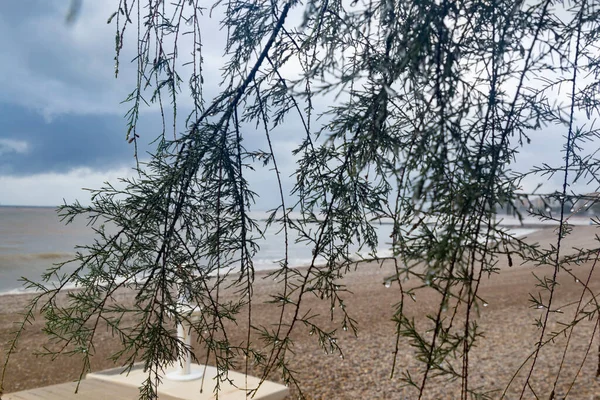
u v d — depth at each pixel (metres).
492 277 12.80
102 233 1.11
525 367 5.55
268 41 1.14
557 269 1.08
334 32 1.07
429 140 0.76
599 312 1.11
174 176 1.11
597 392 4.65
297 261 22.73
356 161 1.05
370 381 5.41
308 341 6.96
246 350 1.17
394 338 7.12
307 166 1.26
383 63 0.90
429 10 0.81
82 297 1.10
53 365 5.86
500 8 0.88
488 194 0.80
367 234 1.23
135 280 1.13
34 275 16.89
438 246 0.75
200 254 1.18
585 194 1.07
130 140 1.15
